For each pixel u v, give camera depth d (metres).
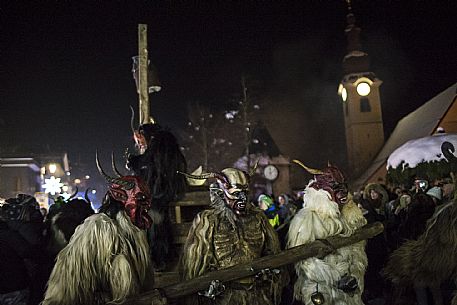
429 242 4.40
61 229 5.51
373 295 7.33
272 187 31.94
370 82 50.97
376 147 50.19
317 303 3.95
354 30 53.69
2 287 4.56
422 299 4.69
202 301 3.78
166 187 4.90
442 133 16.20
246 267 3.77
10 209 4.96
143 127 5.44
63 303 3.30
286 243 4.32
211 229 3.91
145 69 8.00
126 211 3.61
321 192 4.29
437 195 7.82
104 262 3.40
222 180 3.93
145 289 3.60
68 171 34.62
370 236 4.31
